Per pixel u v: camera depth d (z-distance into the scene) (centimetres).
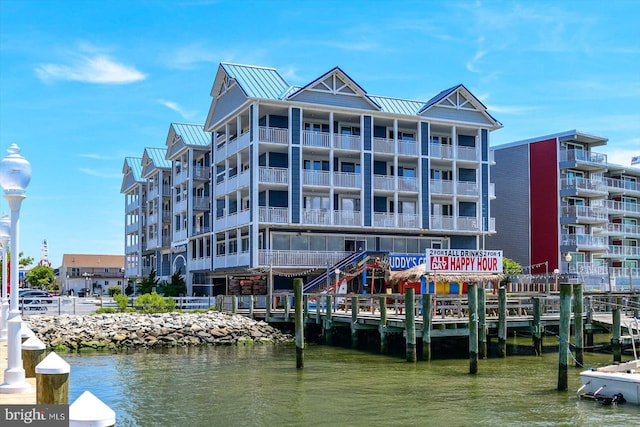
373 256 4191
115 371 2542
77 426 567
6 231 1855
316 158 4744
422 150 4903
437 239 5041
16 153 1124
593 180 6234
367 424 1669
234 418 1738
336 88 4612
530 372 2458
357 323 3188
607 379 1928
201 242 5594
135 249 7550
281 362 2764
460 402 1923
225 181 4909
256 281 4472
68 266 11269
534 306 2975
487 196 5159
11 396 1039
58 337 3362
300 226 4469
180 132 5838
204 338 3516
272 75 4772
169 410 1831
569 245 5903
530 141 6238
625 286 6262
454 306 2873
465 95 5056
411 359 2684
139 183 7194
